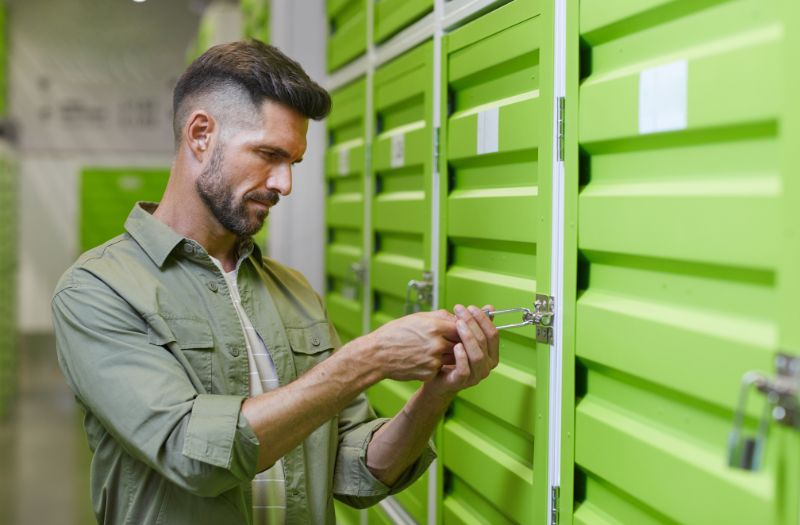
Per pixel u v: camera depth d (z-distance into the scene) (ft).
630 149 4.08
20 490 15.60
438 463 6.52
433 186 6.48
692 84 3.54
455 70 6.05
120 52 32.71
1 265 21.66
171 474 4.33
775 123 3.18
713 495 3.47
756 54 3.21
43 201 32.55
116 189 29.27
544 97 4.69
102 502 5.00
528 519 5.02
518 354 5.28
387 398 8.02
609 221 4.14
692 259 3.58
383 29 7.95
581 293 4.49
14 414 22.09
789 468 3.06
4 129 26.96
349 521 9.78
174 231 5.03
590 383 4.48
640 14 3.89
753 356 3.24
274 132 4.73
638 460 3.97
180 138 5.02
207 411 4.32
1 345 21.61
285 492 5.19
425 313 4.67
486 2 5.53
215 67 4.79
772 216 3.14
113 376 4.48
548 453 4.73
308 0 10.84
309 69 10.84
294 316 5.60
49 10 32.14
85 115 32.71
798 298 3.01
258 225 4.96
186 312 4.92
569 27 4.44
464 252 6.14
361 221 8.86
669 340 3.72
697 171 3.64
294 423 4.42
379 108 8.13
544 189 4.71
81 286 4.67
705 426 3.62
